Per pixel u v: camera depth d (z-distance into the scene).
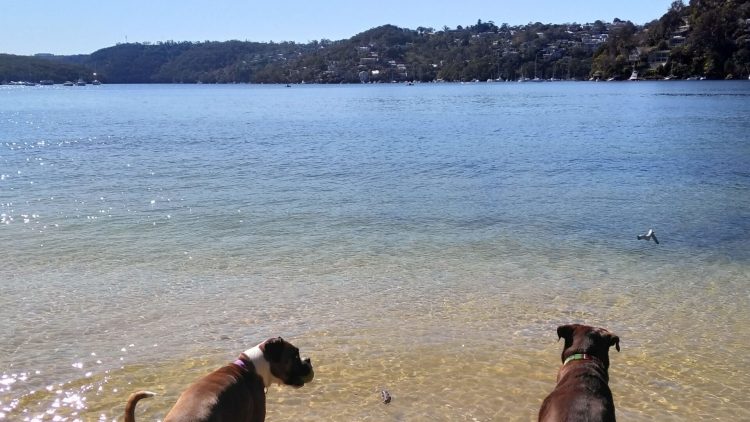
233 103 104.12
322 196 20.59
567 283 12.28
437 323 10.22
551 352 9.20
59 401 7.68
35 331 9.70
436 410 7.60
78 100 121.69
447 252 14.31
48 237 15.22
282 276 12.49
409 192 21.41
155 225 16.53
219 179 23.91
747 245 15.02
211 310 10.65
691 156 30.67
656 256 14.16
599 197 20.75
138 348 9.16
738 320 10.51
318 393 7.96
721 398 7.96
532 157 30.70
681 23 193.75
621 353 9.22
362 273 12.75
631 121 53.94
